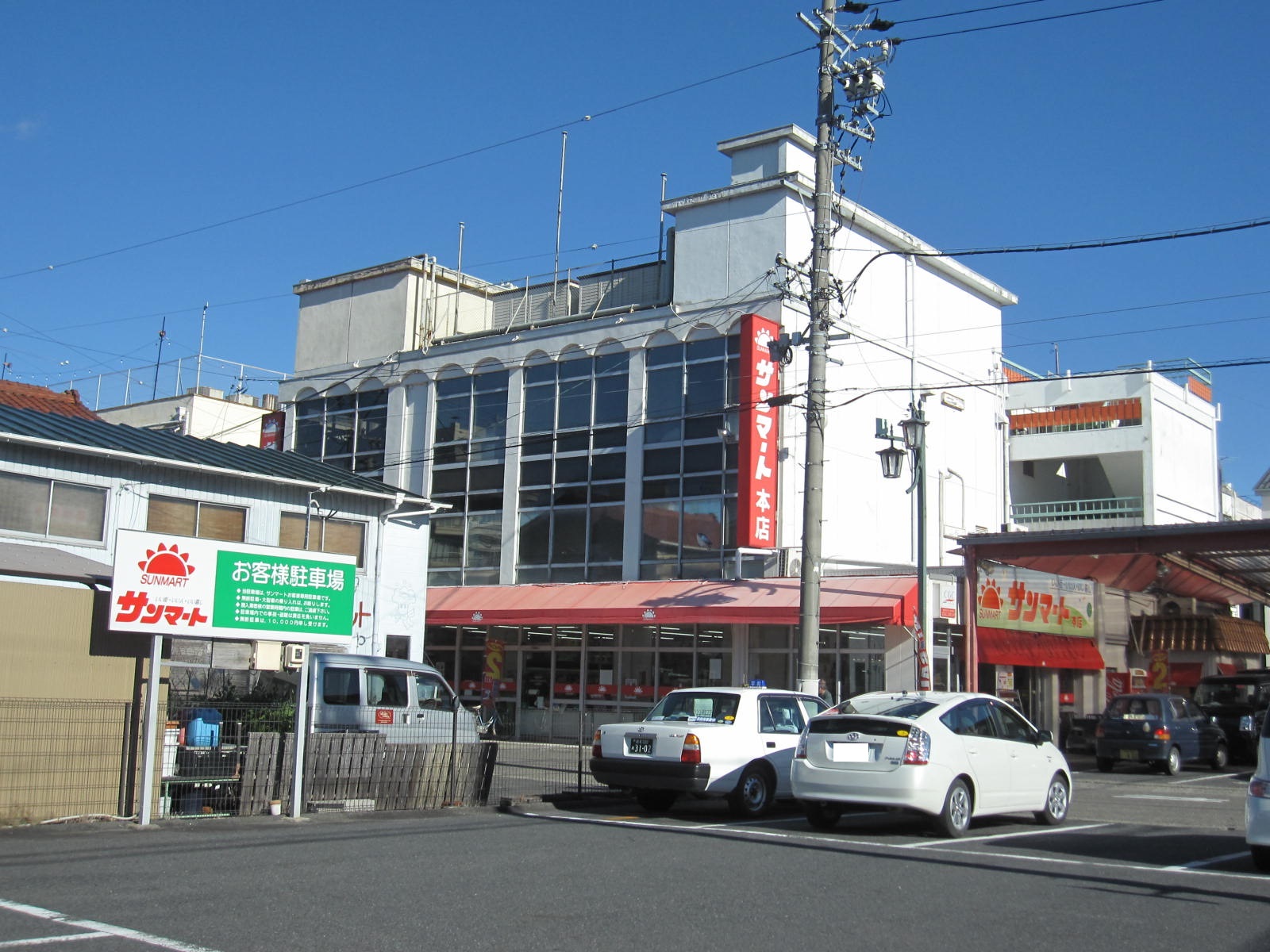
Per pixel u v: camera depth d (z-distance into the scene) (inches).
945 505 1290.6
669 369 1165.1
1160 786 836.0
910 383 1262.3
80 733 479.5
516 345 1280.8
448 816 547.5
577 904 315.3
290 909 300.4
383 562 983.0
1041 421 1475.1
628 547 1154.7
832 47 776.9
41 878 342.6
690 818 562.3
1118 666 1301.7
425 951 257.1
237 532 879.1
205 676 739.4
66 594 482.6
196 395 1612.9
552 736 1180.5
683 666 1113.4
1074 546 937.5
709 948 266.5
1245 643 1386.6
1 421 784.9
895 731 479.8
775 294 1103.0
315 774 532.7
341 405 1437.0
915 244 1283.2
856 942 275.7
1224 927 302.7
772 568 1063.6
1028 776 527.8
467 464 1300.4
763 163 1168.8
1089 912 320.5
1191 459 1531.7
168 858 387.5
